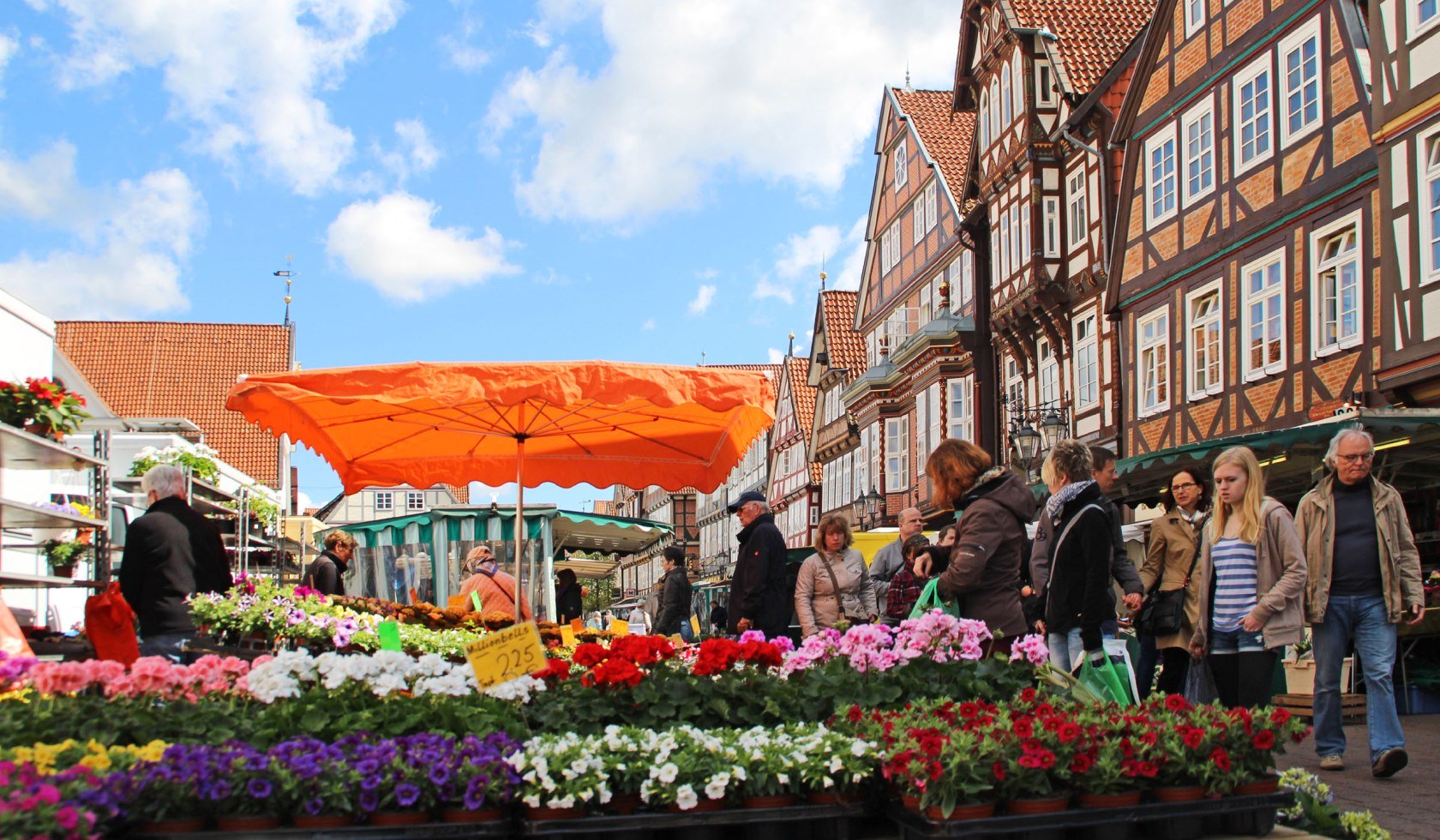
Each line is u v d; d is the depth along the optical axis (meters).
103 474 11.06
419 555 19.52
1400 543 7.96
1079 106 27.39
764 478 71.19
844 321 52.16
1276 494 17.31
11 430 8.95
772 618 10.05
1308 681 11.92
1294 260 19.58
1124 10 29.70
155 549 8.15
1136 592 7.74
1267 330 20.27
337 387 8.02
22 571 13.42
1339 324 18.59
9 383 9.36
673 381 8.27
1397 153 16.98
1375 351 17.61
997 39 30.95
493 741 4.64
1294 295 19.53
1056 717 4.90
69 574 11.15
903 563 10.51
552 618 19.09
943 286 35.44
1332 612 8.04
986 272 34.03
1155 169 23.95
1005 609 6.76
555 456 11.53
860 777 4.71
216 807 4.24
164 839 4.14
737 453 9.98
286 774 4.25
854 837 4.79
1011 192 30.53
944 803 4.51
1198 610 8.23
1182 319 22.83
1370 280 17.81
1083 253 27.59
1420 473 15.30
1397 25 16.98
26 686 4.98
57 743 4.50
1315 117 19.11
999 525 6.76
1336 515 8.02
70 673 4.82
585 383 8.11
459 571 19.36
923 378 36.78
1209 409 21.84
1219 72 21.70
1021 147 29.48
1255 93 20.70
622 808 4.62
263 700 4.90
